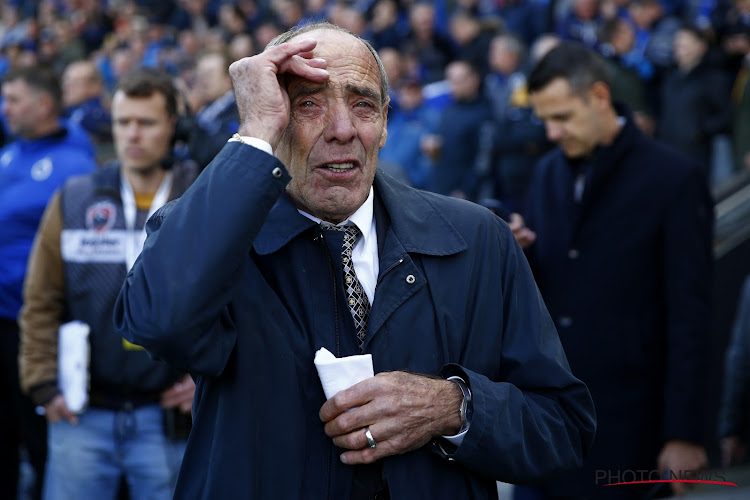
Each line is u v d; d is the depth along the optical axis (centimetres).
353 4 1090
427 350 182
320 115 182
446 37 896
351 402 172
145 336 165
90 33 1283
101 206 314
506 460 177
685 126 653
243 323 176
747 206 482
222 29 1139
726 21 668
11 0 1502
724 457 369
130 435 308
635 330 298
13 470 418
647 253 299
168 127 319
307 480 175
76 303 310
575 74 296
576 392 191
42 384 316
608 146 301
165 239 167
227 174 168
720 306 467
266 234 184
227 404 175
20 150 419
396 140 724
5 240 402
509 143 589
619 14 767
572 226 304
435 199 201
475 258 192
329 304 183
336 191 182
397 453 174
